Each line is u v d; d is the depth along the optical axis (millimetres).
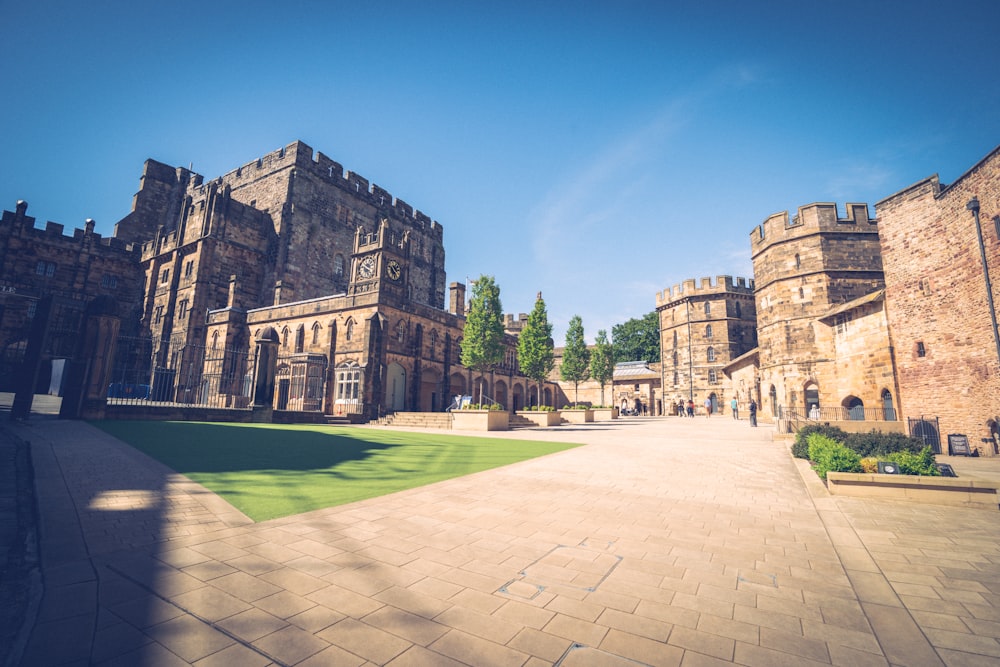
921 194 19750
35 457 8625
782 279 36188
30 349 15367
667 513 6754
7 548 4453
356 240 34844
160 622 3240
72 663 2697
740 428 27266
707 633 3309
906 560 4883
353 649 2994
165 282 45219
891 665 2926
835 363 28703
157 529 5215
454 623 3381
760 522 6336
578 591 3988
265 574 4160
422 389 36125
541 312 37000
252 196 49281
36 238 42844
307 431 18094
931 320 19047
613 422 35938
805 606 3773
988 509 7180
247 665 2779
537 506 7035
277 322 37031
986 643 3188
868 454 12438
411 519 6141
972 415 17078
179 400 36562
